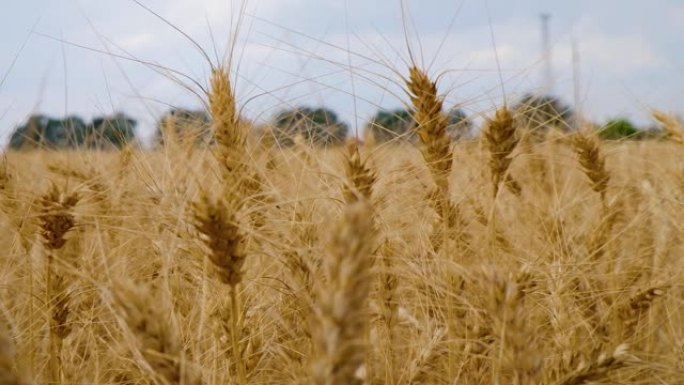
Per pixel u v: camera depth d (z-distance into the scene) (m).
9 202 1.40
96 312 1.38
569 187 1.61
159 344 1.05
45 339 1.34
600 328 1.33
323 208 1.32
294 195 1.37
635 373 1.29
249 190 1.31
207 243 1.13
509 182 1.51
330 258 0.97
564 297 1.35
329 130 1.45
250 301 1.31
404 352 1.36
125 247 1.42
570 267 1.36
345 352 0.95
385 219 1.33
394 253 1.31
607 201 1.48
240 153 1.28
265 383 1.32
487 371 1.26
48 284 1.26
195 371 1.10
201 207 1.12
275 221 1.29
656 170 1.61
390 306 1.28
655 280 1.37
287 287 1.26
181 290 1.34
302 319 1.21
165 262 1.30
